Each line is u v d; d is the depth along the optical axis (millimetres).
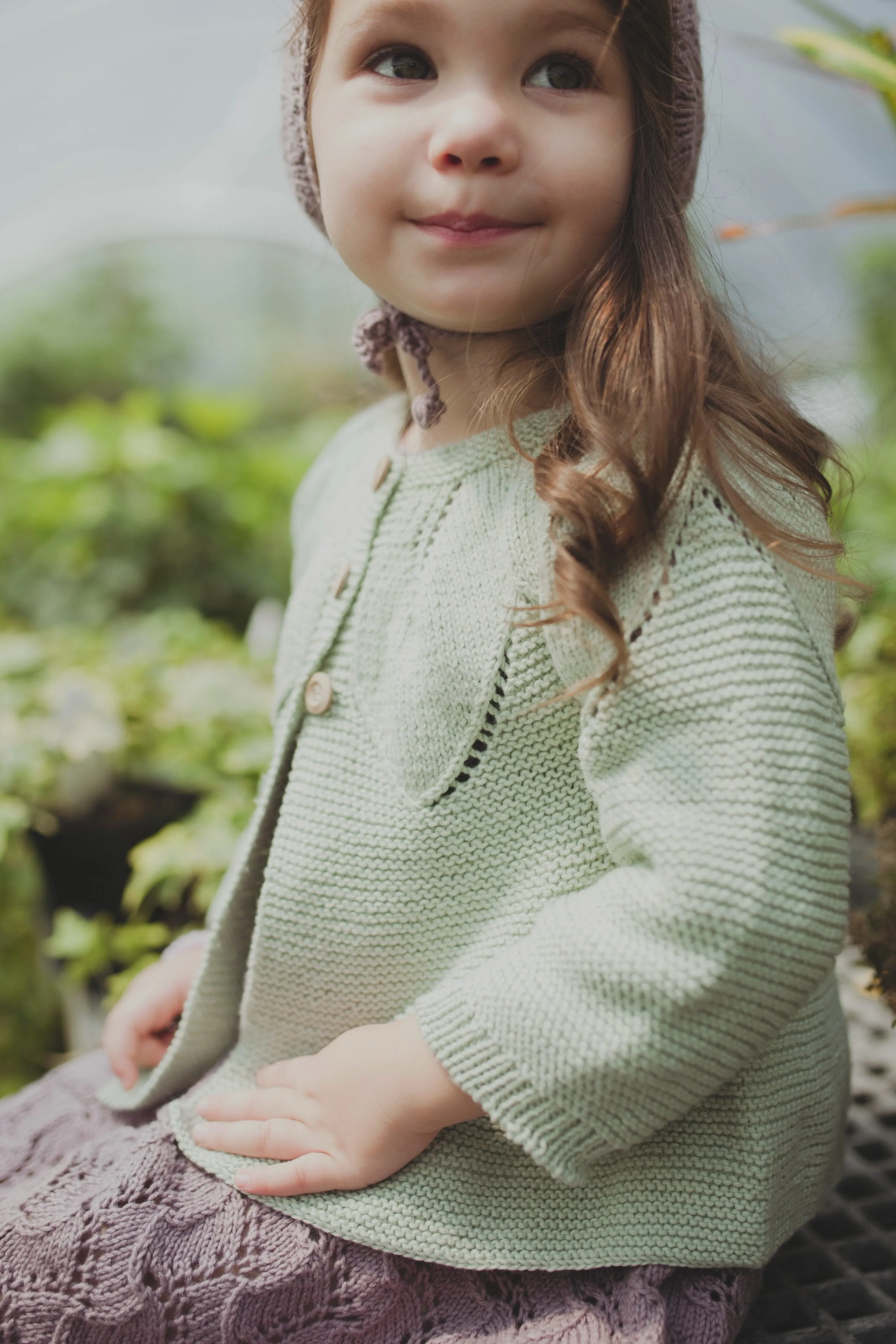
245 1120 572
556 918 536
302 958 586
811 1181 585
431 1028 539
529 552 556
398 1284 545
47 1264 541
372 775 581
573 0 535
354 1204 549
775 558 530
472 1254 543
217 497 1882
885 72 730
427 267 557
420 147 545
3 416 2938
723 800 513
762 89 1881
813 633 532
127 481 1857
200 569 1886
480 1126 564
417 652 574
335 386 1296
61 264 2266
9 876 1082
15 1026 1069
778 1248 567
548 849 561
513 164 539
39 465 1877
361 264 572
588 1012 519
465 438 598
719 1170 552
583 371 548
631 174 563
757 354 612
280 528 1984
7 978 1072
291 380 3051
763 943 506
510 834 563
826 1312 587
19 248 2051
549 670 555
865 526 1212
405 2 535
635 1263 543
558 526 544
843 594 600
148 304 3197
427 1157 558
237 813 1021
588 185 547
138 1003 677
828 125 1933
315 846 584
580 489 532
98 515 1803
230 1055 620
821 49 738
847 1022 689
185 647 1378
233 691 1193
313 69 593
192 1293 536
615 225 560
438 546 581
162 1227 546
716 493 531
